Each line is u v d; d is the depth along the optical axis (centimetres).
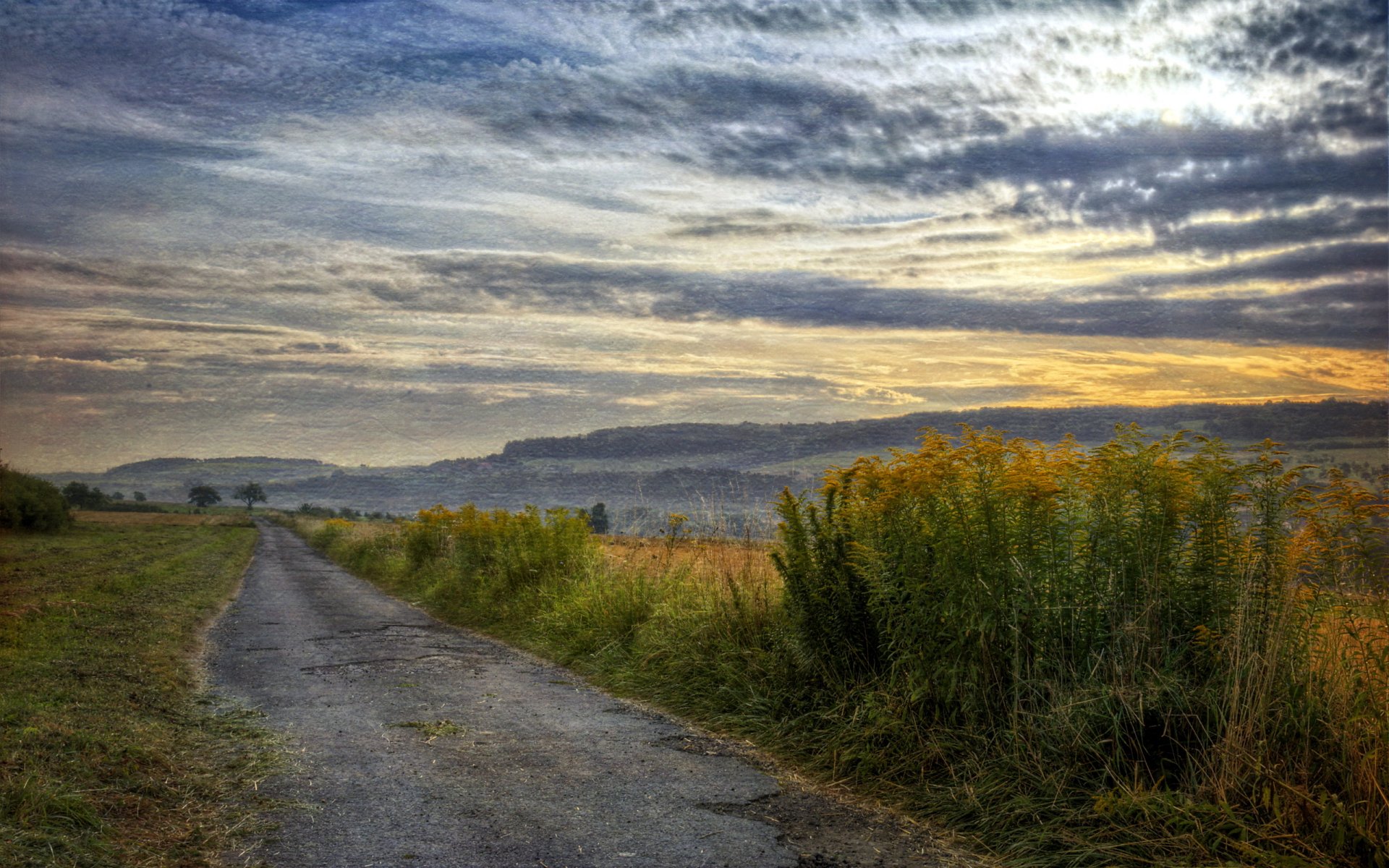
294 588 2375
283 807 542
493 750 689
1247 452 547
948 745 582
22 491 5325
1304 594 509
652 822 526
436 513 2462
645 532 1334
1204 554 551
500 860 462
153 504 18275
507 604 1520
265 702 864
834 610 733
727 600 948
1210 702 500
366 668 1069
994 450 615
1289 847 422
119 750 616
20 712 700
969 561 602
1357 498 495
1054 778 516
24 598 1656
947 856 476
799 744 675
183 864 445
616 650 1060
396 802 556
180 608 1688
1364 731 452
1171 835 450
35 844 431
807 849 484
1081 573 588
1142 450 579
